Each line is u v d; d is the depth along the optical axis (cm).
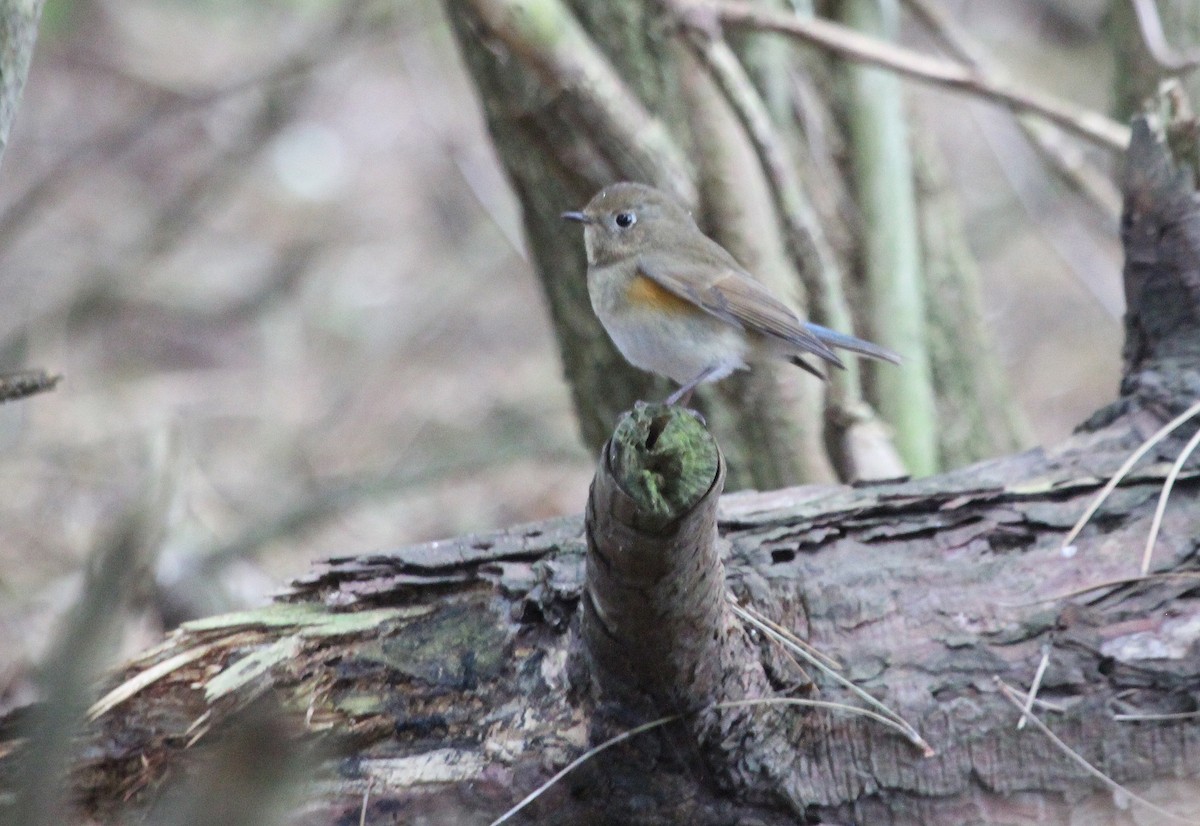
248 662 613
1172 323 720
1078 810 599
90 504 1435
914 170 1219
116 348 1805
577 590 616
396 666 614
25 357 1688
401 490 1399
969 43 1167
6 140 562
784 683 609
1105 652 608
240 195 2139
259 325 1894
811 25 918
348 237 2084
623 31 988
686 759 598
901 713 605
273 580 1319
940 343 1216
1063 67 2222
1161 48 1016
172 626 1102
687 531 520
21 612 1247
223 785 400
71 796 584
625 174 911
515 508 1606
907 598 627
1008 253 2056
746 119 891
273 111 1802
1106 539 645
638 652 568
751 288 845
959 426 1222
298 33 2052
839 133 1108
